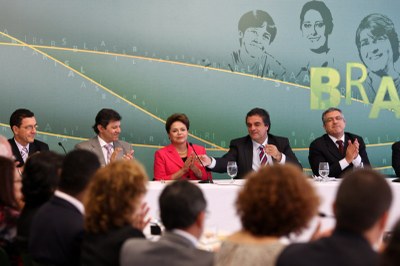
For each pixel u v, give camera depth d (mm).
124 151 5129
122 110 5984
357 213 1635
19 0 5727
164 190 2074
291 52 6301
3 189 2725
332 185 3977
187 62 6102
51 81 5820
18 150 5102
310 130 6371
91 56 5898
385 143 6535
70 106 5867
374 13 6473
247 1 6195
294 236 1875
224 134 6207
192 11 6094
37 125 5809
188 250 1951
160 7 6027
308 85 6352
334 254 1628
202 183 4402
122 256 2006
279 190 1782
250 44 6219
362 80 6461
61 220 2350
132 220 2217
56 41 5816
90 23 5883
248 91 6238
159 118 6066
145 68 6020
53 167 2658
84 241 2219
